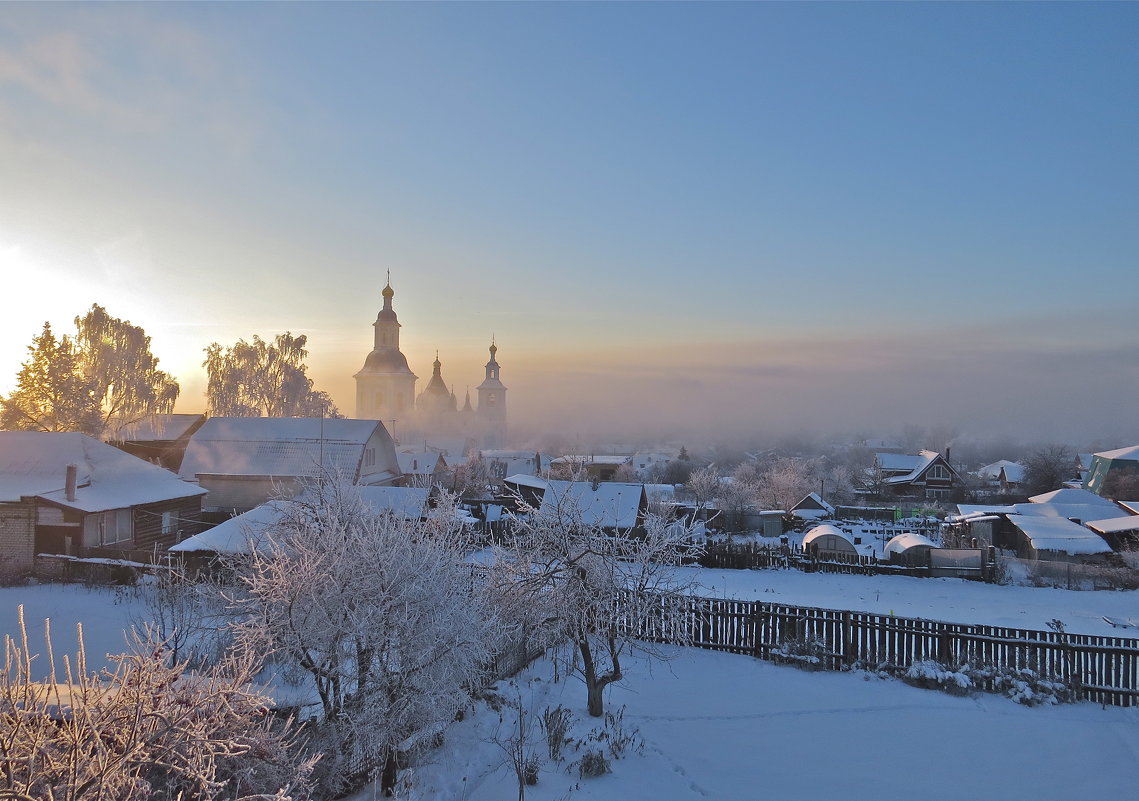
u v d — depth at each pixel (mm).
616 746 11789
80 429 54906
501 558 13570
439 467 71812
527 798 9961
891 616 16625
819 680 15945
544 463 96500
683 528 14758
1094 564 35312
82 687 6184
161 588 19312
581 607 13180
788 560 36875
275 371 80562
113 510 30875
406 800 9898
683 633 17484
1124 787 10711
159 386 68250
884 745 12312
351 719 9883
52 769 5516
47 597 22672
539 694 14359
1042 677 15086
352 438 49969
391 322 130500
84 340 63125
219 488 48156
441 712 10422
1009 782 10859
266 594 10570
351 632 10195
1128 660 14773
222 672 8688
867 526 54219
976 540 41281
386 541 11320
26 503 28281
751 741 12445
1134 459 65750
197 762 6309
